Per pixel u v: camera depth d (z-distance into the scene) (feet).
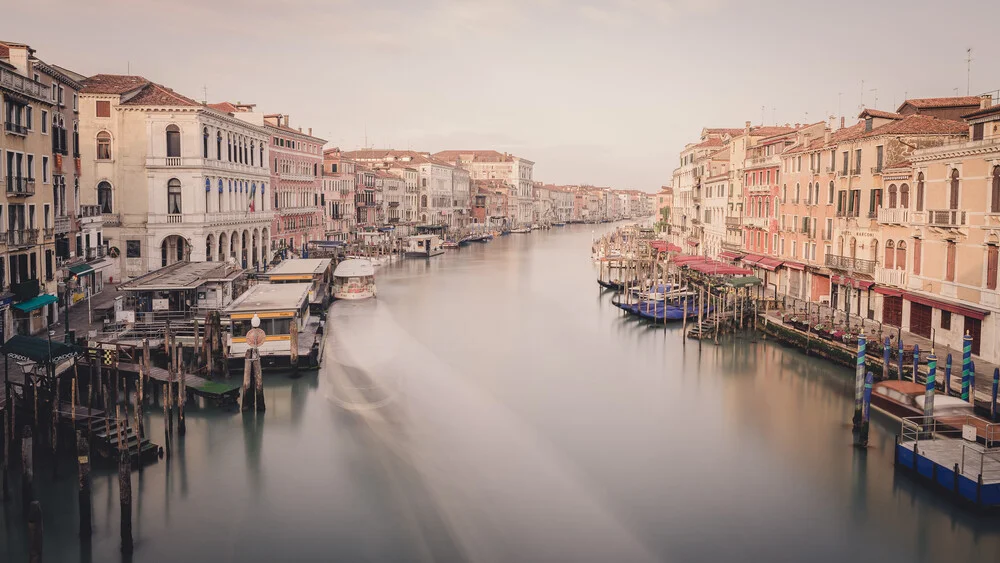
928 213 117.50
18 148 109.60
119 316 114.01
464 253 369.91
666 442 86.84
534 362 126.21
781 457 82.43
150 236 170.40
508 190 609.83
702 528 66.44
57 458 76.59
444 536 64.23
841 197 150.61
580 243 456.45
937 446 76.84
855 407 91.61
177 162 169.58
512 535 64.54
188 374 102.94
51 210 121.70
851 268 142.10
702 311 166.40
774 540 64.59
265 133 222.69
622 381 113.91
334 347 131.64
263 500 70.44
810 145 165.78
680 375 118.01
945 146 112.68
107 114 167.32
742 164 219.20
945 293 113.80
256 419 92.22
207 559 60.39
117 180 168.96
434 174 447.01
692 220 297.74
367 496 71.46
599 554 61.77
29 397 81.97
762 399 104.27
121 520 61.11
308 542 63.16
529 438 87.45
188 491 72.08
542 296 209.67
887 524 67.26
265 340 112.57
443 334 150.10
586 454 82.89
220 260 189.57
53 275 122.52
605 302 198.49
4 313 102.53
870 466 79.82
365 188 352.49
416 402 100.22
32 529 54.60
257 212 215.72
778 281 184.85
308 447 83.35
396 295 208.44
